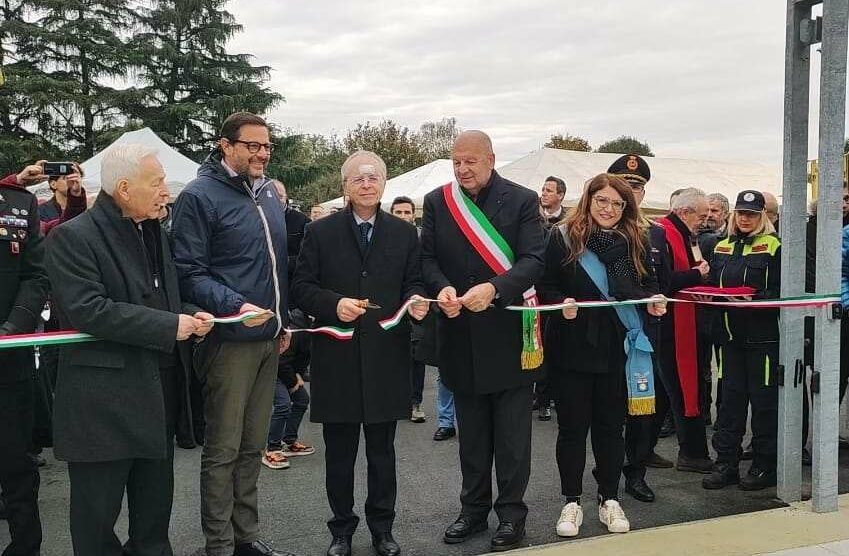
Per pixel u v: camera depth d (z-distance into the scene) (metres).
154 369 2.74
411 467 5.04
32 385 3.23
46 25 26.92
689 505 4.18
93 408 2.64
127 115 27.38
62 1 26.77
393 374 3.40
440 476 4.84
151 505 2.99
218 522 3.18
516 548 3.55
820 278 3.85
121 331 2.60
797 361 4.01
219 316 3.01
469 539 3.71
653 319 3.94
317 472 4.96
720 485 4.45
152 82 28.05
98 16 27.86
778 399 4.11
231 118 3.25
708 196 6.63
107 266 2.69
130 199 2.74
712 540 3.53
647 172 4.48
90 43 26.70
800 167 3.95
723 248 4.62
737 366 4.44
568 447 3.75
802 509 3.96
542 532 3.79
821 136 3.81
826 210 3.81
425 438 5.83
